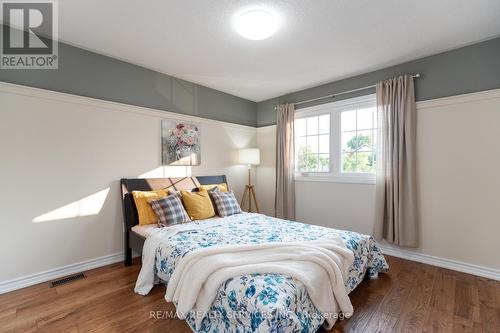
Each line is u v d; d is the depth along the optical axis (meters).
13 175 2.27
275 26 2.22
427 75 2.88
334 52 2.79
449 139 2.72
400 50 2.75
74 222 2.62
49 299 2.10
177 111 3.56
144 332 1.69
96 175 2.77
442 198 2.78
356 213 3.47
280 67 3.22
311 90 3.97
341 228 3.61
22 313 1.90
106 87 2.88
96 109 2.77
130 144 3.05
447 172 2.74
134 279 2.47
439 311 1.92
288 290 1.37
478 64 2.57
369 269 2.42
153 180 3.16
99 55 2.82
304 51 2.77
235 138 4.36
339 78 3.59
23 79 2.35
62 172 2.54
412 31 2.37
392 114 3.03
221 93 4.17
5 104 2.23
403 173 2.96
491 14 2.10
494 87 2.49
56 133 2.50
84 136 2.69
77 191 2.64
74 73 2.64
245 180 4.52
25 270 2.33
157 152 3.30
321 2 1.95
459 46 2.66
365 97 3.37
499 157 2.45
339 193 3.63
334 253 1.84
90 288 2.29
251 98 4.58
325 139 3.84
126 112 3.02
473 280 2.44
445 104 2.74
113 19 2.18
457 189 2.69
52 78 2.51
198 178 3.66
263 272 1.51
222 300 1.47
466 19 2.17
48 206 2.46
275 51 2.78
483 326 1.75
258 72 3.39
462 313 1.89
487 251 2.53
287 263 1.63
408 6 2.00
